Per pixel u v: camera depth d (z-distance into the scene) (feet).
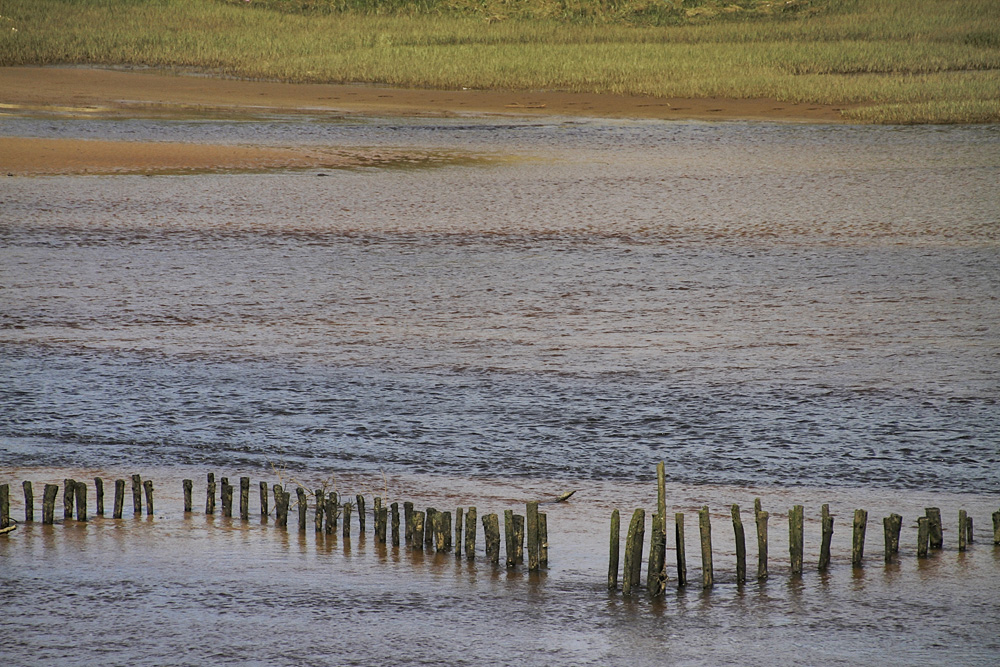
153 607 100.99
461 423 149.89
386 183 318.04
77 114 427.33
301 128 412.98
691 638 97.09
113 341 182.80
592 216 279.49
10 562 109.29
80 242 246.47
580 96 492.95
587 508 124.57
